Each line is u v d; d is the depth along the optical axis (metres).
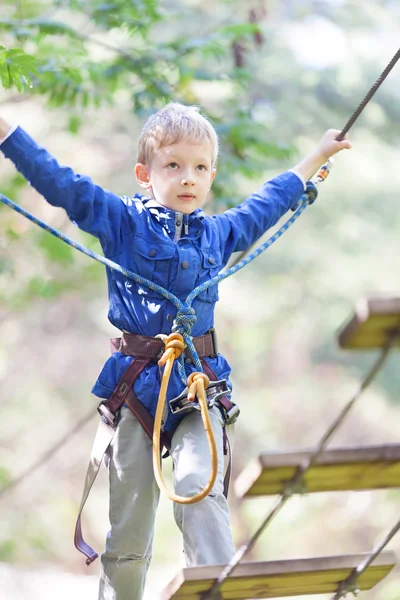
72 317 33.03
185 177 7.39
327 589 6.46
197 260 7.41
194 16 24.73
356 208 32.97
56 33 13.98
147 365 7.31
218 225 7.79
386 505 31.30
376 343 5.29
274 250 32.84
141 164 7.72
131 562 7.39
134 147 29.94
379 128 33.16
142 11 14.42
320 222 32.84
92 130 28.86
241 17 23.69
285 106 30.89
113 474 7.37
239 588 6.20
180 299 7.37
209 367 7.37
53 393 32.50
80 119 16.64
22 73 9.85
